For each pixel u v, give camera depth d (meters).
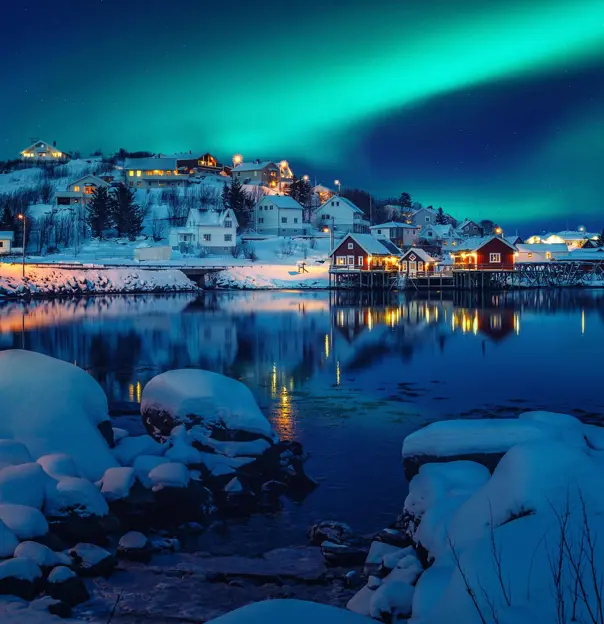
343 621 4.99
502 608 5.13
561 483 6.60
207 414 13.30
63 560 8.45
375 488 12.64
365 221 136.12
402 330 42.12
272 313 54.06
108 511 9.88
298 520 11.02
